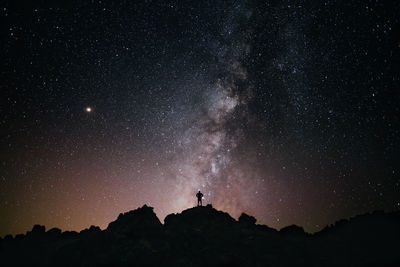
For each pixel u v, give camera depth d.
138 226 24.91
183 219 26.50
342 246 23.73
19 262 22.89
